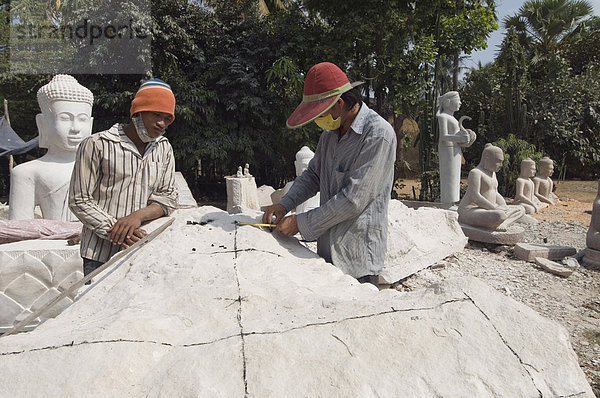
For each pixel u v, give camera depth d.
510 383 1.09
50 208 4.50
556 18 20.44
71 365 1.10
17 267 3.32
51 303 1.71
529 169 11.44
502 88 18.58
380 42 13.19
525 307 1.32
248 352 1.14
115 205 2.37
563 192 15.77
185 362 1.13
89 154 2.26
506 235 7.01
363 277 2.37
